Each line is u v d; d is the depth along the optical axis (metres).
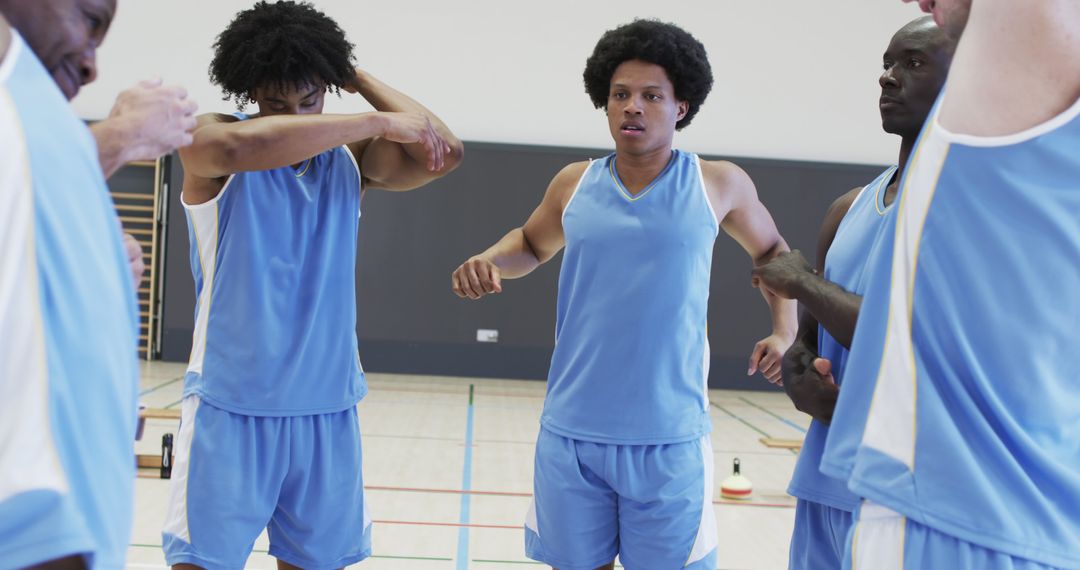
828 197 8.88
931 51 1.45
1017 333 0.93
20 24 0.83
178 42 8.55
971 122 0.93
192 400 1.86
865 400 1.03
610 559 2.13
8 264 0.67
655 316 2.02
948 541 0.93
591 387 2.04
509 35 8.84
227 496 1.81
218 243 1.86
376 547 3.43
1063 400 0.94
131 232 8.65
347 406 1.94
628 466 2.01
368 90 2.06
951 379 0.94
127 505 0.75
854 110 8.92
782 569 3.38
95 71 0.93
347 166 1.99
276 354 1.84
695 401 2.08
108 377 0.73
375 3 8.76
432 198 8.77
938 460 0.94
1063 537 0.92
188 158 1.71
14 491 0.65
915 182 0.99
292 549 1.96
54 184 0.71
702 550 2.06
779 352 2.18
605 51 2.09
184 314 8.70
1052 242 0.91
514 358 8.84
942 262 0.95
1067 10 0.87
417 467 4.90
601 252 2.05
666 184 2.06
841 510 1.52
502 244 2.34
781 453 5.80
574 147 8.85
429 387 8.11
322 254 1.91
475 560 3.30
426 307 8.79
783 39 8.88
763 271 1.52
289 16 1.88
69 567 0.69
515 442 5.72
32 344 0.68
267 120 1.71
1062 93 0.89
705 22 8.89
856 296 1.39
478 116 8.85
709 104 8.93
